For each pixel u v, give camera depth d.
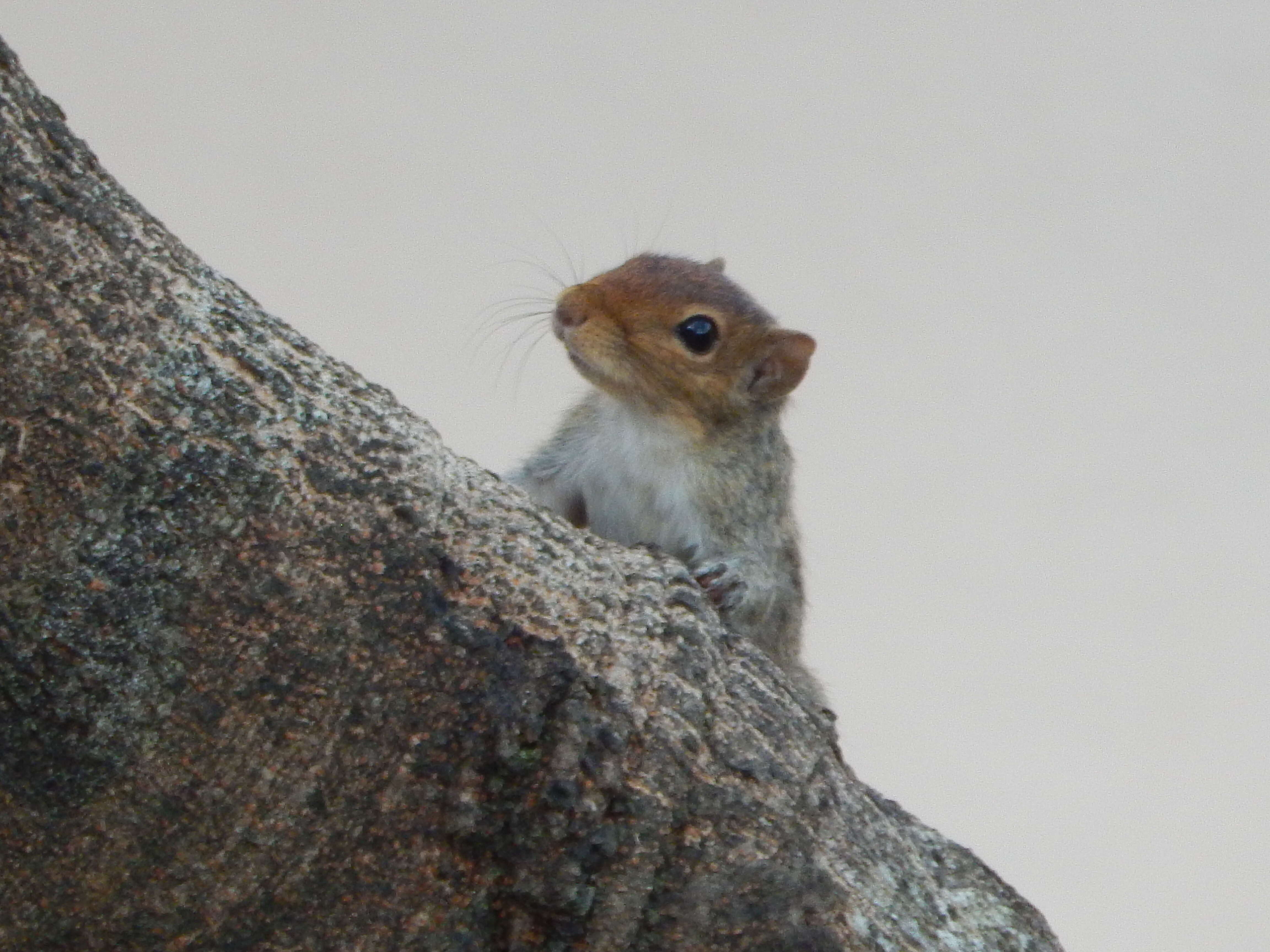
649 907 2.93
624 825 2.93
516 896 2.93
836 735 2.96
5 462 2.92
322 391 2.94
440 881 2.93
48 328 2.93
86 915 2.93
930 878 2.96
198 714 2.93
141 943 2.93
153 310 2.93
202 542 2.93
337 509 2.93
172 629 2.93
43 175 2.93
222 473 2.93
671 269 3.05
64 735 2.93
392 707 2.93
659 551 2.95
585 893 2.93
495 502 2.94
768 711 2.94
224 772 2.93
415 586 2.93
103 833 2.93
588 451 3.05
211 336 2.93
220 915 2.93
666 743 2.93
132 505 2.93
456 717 2.93
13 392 2.92
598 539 2.95
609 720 2.93
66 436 2.92
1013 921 2.96
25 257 2.93
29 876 2.93
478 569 2.93
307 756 2.93
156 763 2.93
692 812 2.93
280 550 2.93
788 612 3.05
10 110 2.93
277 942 2.93
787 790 2.94
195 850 2.93
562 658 2.93
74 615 2.93
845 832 2.95
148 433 2.93
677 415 3.04
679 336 3.04
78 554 2.93
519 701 2.93
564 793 2.93
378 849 2.93
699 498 3.04
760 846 2.93
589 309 3.04
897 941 2.94
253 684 2.93
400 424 2.94
